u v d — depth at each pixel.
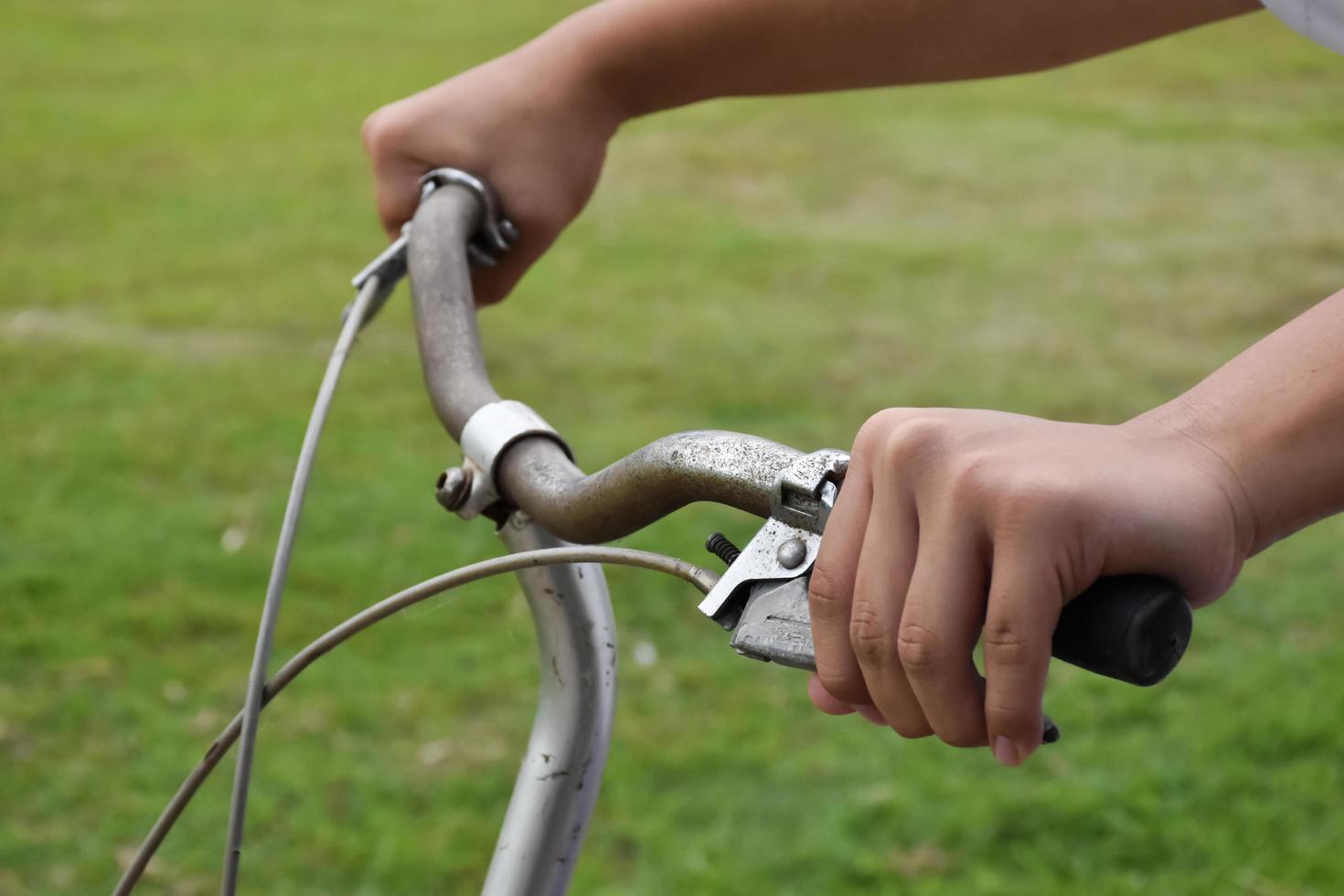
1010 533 0.58
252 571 4.25
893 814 3.21
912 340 6.17
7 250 7.31
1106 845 3.08
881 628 0.62
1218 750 3.41
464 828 3.20
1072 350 6.05
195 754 3.47
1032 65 1.23
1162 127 10.31
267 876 3.05
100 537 4.43
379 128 1.27
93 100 10.83
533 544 1.00
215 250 7.42
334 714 3.62
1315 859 3.00
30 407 5.38
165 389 5.58
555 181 1.26
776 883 3.00
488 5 15.48
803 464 0.72
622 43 1.26
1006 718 0.59
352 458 5.00
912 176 9.11
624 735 3.52
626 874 3.03
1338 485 0.61
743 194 8.69
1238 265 7.22
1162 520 0.59
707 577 0.75
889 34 1.22
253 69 12.09
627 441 5.05
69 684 3.73
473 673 3.80
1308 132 10.12
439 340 1.05
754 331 6.28
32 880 3.04
